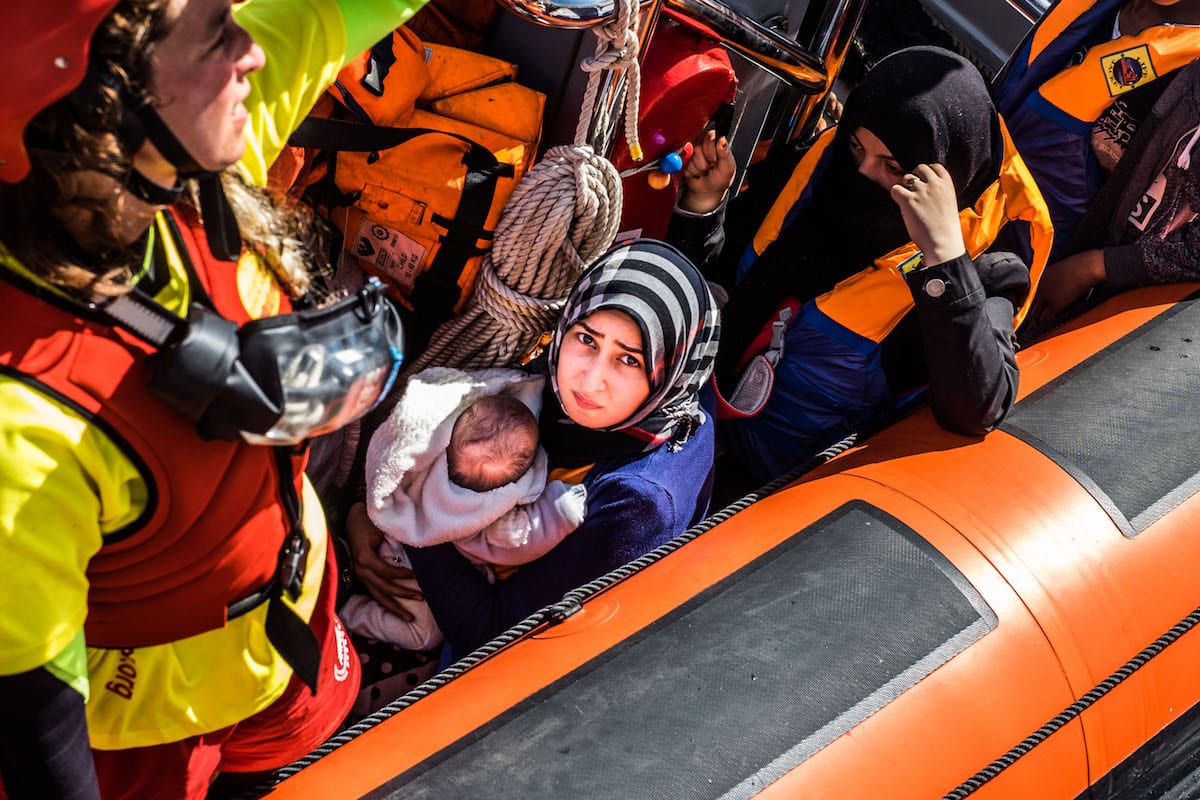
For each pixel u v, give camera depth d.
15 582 0.71
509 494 1.49
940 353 1.59
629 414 1.51
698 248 1.94
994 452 1.65
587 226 1.56
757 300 1.96
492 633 1.52
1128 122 2.06
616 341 1.46
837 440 1.87
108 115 0.68
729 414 1.80
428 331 1.67
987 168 1.81
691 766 1.23
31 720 0.75
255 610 0.99
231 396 0.78
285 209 0.97
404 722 1.31
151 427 0.78
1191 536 1.61
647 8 1.51
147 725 0.97
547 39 1.65
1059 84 2.12
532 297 1.59
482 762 1.23
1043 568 1.50
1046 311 2.13
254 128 0.96
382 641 1.62
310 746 1.21
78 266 0.72
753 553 1.49
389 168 1.53
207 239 0.84
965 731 1.35
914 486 1.58
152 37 0.69
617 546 1.51
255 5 1.00
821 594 1.42
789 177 1.97
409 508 1.52
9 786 0.79
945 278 1.56
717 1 1.67
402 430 1.50
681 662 1.33
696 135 1.86
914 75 1.72
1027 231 1.82
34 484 0.71
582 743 1.24
